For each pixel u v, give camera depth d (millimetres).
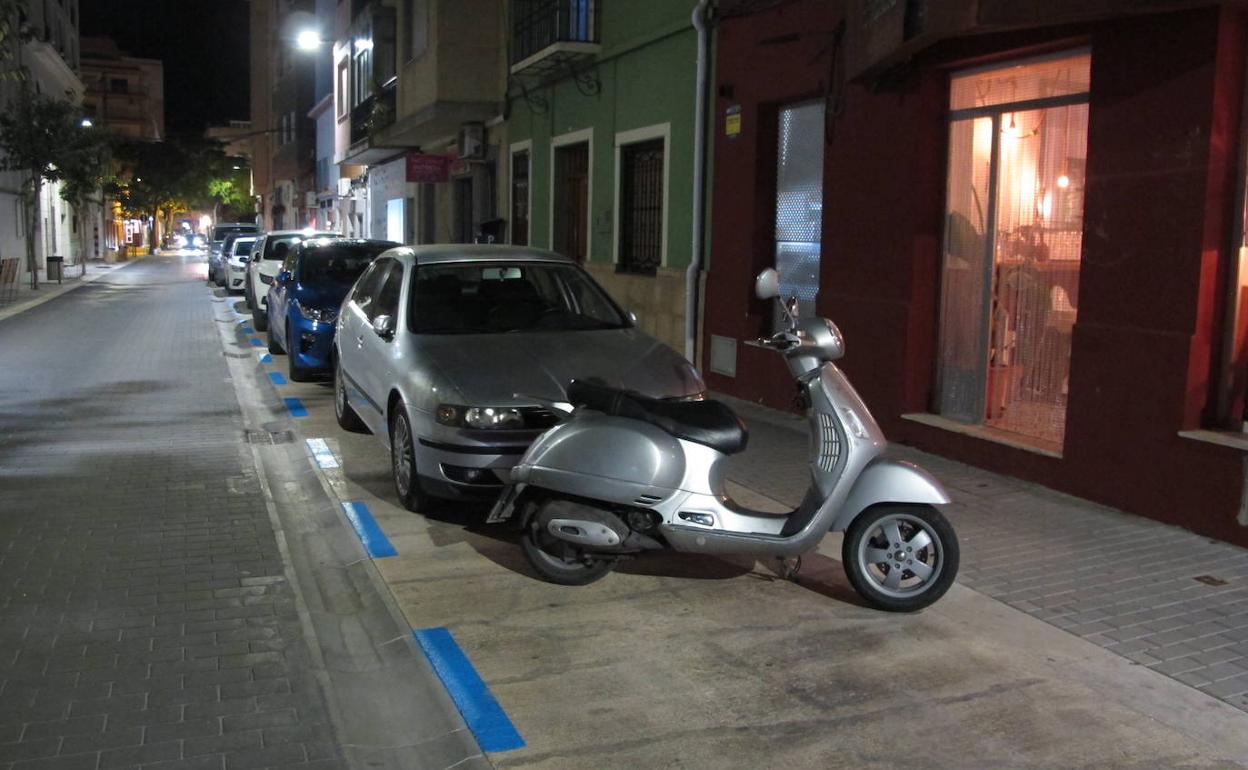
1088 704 4113
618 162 13383
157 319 20562
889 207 8516
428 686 4281
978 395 8023
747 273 10602
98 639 4719
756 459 8055
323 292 11961
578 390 5320
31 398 11094
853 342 8961
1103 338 6637
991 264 7836
